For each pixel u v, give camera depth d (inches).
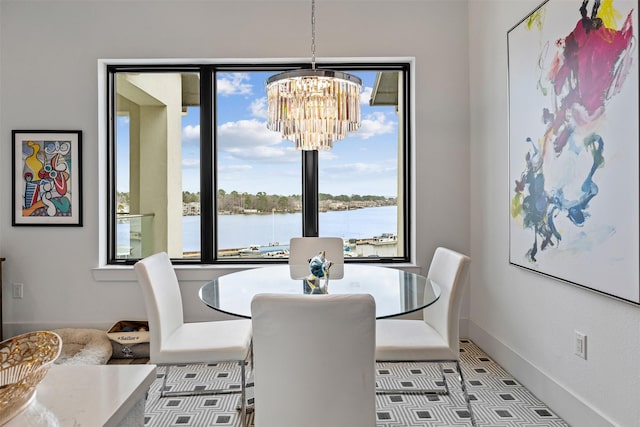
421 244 137.6
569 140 82.4
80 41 134.6
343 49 136.1
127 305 135.9
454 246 137.6
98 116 135.6
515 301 107.5
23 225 135.3
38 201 135.4
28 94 134.7
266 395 59.2
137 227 145.2
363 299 56.4
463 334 138.4
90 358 113.7
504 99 111.7
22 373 32.4
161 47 135.2
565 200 83.9
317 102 87.3
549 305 92.4
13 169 134.6
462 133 136.8
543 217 92.0
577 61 79.7
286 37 135.5
